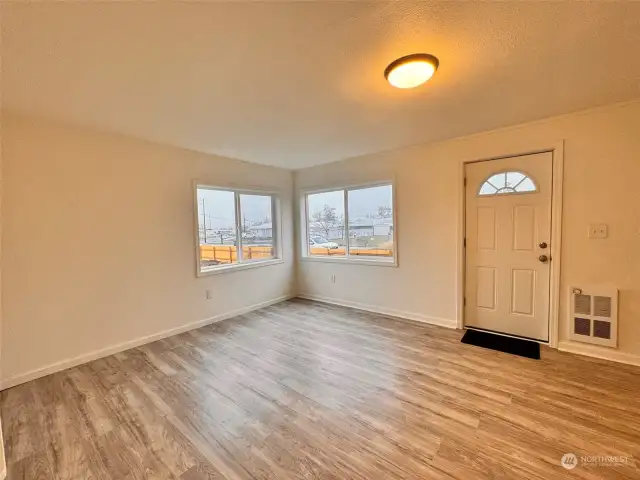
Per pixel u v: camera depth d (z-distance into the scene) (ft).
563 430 5.57
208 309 12.19
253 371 8.17
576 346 8.72
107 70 5.72
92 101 7.02
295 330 11.30
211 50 5.18
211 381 7.66
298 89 6.72
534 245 9.41
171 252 11.00
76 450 5.36
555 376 7.46
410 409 6.32
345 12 4.30
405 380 7.49
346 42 5.05
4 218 7.60
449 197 10.87
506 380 7.34
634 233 7.84
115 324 9.57
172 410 6.48
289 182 15.97
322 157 13.24
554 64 5.82
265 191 14.61
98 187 9.20
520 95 7.22
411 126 9.34
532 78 6.38
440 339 9.98
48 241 8.29
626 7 4.23
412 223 11.90
